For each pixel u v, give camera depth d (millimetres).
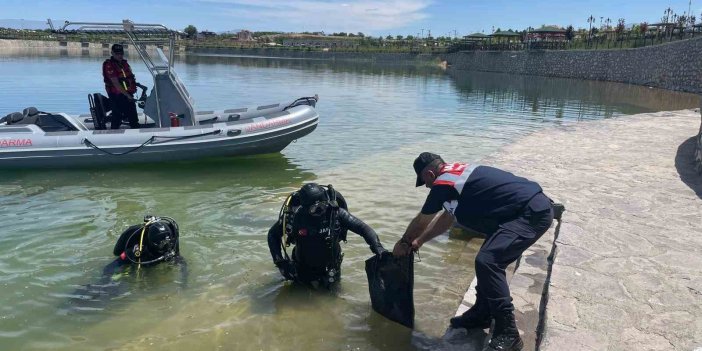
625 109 19016
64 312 3967
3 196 6949
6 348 3500
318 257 4227
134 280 4473
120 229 5750
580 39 48406
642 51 31672
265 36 120125
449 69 58562
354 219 4137
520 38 59156
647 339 2895
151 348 3506
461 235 5535
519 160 8109
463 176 3172
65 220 6016
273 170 8617
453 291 4320
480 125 14383
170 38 8922
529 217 3064
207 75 32938
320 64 56906
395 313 3789
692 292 3459
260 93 22266
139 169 8531
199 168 8672
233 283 4469
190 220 6070
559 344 2836
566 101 21719
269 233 4332
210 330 3729
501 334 3051
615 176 6965
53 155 8156
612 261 3963
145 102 9188
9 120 8570
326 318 3902
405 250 3549
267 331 3717
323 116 15430
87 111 15523
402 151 10375
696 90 24109
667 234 4602
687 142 9648
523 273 4062
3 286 4371
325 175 8297
